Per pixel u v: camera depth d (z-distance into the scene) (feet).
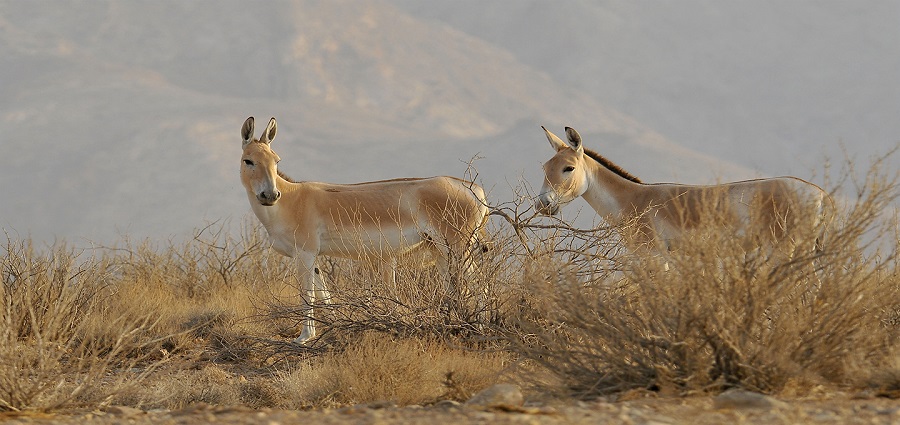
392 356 102.17
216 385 104.83
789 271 84.12
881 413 70.49
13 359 88.17
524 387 90.33
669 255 88.58
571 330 97.45
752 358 82.23
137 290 155.33
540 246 117.70
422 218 150.82
